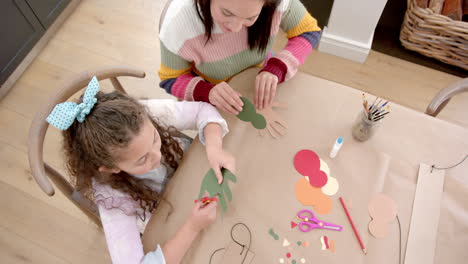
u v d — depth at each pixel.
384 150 0.96
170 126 1.05
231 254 0.84
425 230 0.86
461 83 1.04
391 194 0.91
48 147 1.81
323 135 0.98
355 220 0.88
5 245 1.62
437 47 1.90
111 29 2.19
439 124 0.99
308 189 0.91
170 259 0.82
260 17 0.97
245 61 1.17
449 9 1.76
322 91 1.05
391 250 0.85
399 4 2.17
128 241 0.88
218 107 1.04
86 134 0.80
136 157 0.84
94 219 1.29
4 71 1.92
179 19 0.97
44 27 2.07
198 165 0.95
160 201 0.91
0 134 1.87
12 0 1.81
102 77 1.02
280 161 0.95
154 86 2.00
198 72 1.24
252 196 0.90
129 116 0.79
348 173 0.93
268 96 1.02
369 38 1.92
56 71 2.06
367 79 2.00
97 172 0.89
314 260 0.83
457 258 0.84
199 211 0.84
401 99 1.94
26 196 1.72
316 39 1.23
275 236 0.86
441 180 0.92
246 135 0.99
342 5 1.76
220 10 0.83
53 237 1.64
